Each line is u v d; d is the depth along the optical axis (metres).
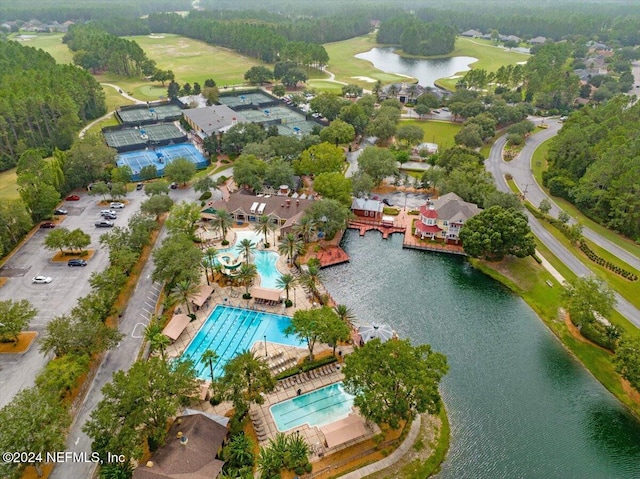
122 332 101.06
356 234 148.12
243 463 72.75
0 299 108.69
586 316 103.50
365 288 122.50
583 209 161.62
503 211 129.38
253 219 148.00
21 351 94.25
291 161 181.25
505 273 128.25
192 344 99.81
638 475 78.06
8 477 63.56
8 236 129.62
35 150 164.88
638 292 119.62
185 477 67.44
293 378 92.19
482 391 92.69
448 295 121.00
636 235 144.62
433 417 86.06
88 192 165.75
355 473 74.75
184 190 168.75
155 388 74.44
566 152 183.38
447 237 141.50
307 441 79.19
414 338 105.75
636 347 89.25
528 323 111.94
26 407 68.38
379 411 74.50
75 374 80.56
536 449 81.50
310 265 116.56
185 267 108.81
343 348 100.31
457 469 77.50
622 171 152.00
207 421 76.31
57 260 125.75
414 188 176.88
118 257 112.69
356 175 164.88
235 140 199.25
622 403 91.00
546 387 94.19
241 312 110.38
